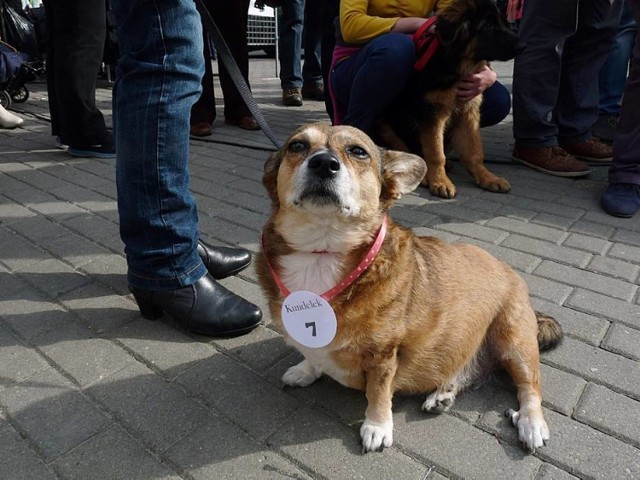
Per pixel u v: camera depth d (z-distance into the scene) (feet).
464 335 2.51
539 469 2.10
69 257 3.80
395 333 2.25
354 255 2.37
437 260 2.61
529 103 5.56
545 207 4.80
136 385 2.57
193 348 2.87
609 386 2.56
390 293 2.25
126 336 2.95
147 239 2.82
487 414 2.42
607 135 6.57
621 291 3.39
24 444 2.21
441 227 4.39
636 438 2.24
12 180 5.32
